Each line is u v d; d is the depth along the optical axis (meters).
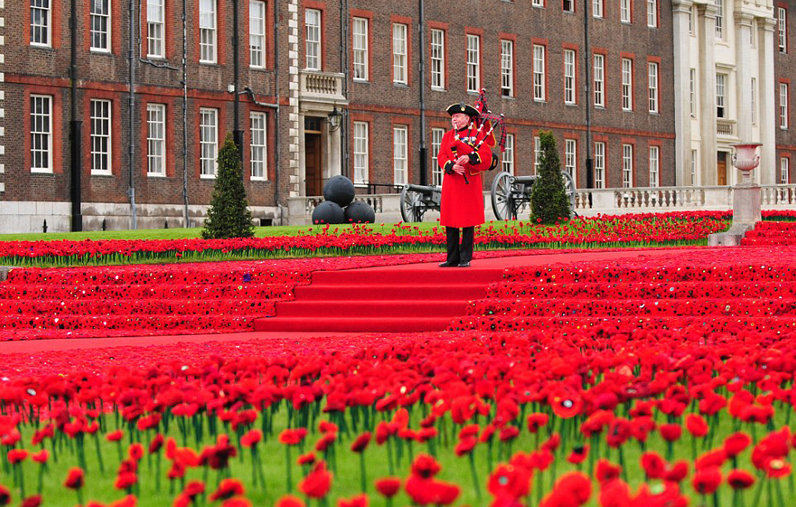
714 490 5.89
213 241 26.14
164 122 42.78
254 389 9.06
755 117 71.19
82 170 40.25
